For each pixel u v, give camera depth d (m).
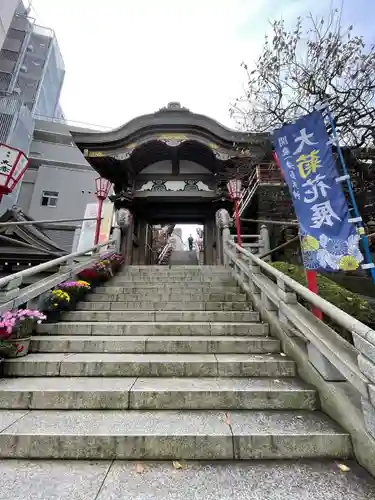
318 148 3.85
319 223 3.63
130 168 10.70
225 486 1.90
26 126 20.83
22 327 3.80
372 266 3.24
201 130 10.00
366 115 5.67
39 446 2.23
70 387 2.94
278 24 6.19
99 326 4.50
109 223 11.20
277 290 4.12
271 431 2.33
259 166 9.55
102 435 2.26
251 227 12.35
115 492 1.83
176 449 2.22
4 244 8.34
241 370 3.35
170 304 5.59
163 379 3.23
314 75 5.96
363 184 6.03
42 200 20.11
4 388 2.92
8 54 23.62
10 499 1.75
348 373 2.31
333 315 2.54
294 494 1.82
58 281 5.44
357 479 1.98
